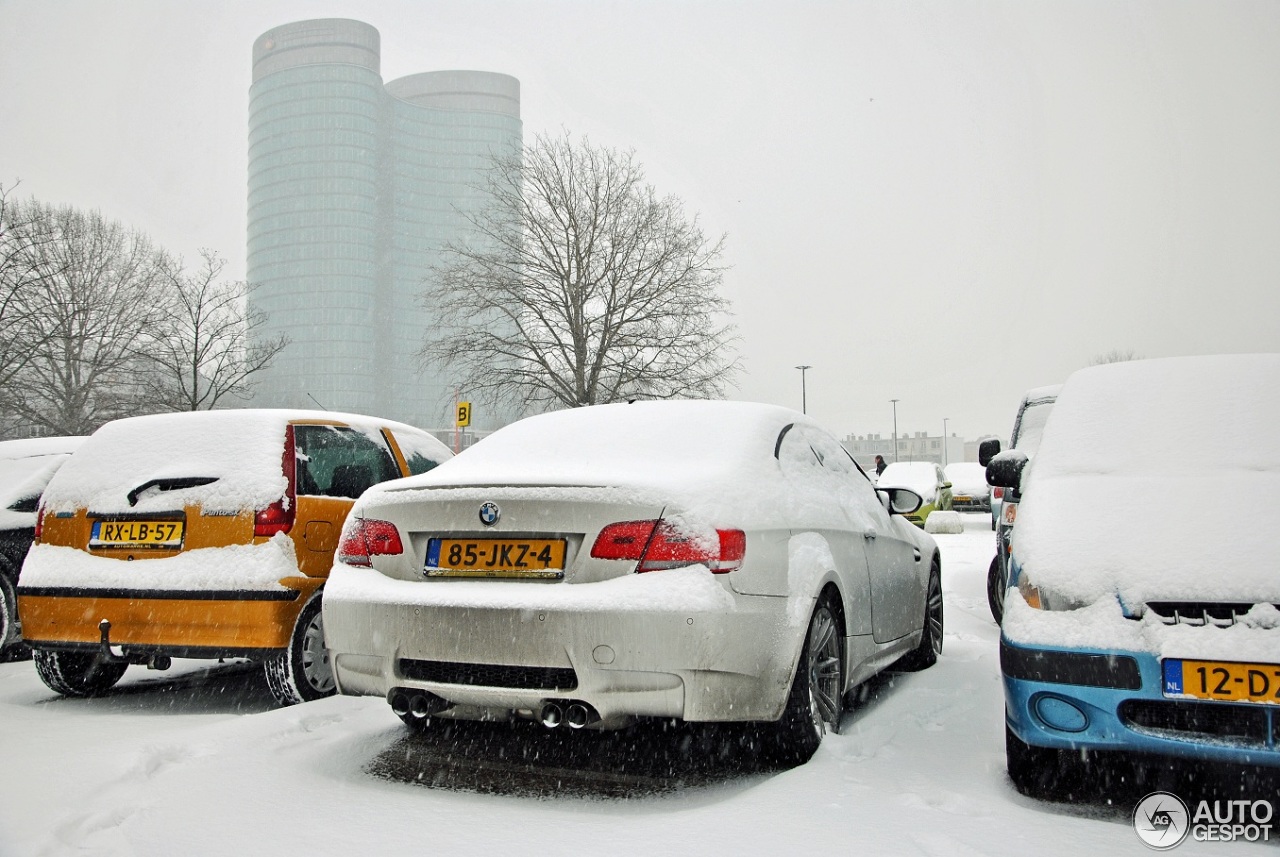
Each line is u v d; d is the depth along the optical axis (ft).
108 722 16.83
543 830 10.82
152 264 125.90
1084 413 15.24
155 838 10.68
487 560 12.32
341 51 512.22
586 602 11.48
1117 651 10.74
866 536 16.44
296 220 499.10
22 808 11.57
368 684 12.71
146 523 17.65
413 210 512.63
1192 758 10.46
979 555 51.67
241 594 16.61
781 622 12.48
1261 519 11.47
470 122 521.65
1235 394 14.74
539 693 11.70
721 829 10.66
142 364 114.93
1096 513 12.42
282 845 10.46
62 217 116.78
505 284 109.19
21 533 24.13
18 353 98.94
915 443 455.63
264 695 19.58
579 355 108.58
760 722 12.71
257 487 17.22
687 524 11.77
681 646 11.28
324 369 482.69
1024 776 11.79
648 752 14.24
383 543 12.98
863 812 11.10
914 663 21.06
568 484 12.12
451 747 14.46
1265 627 10.37
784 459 14.90
